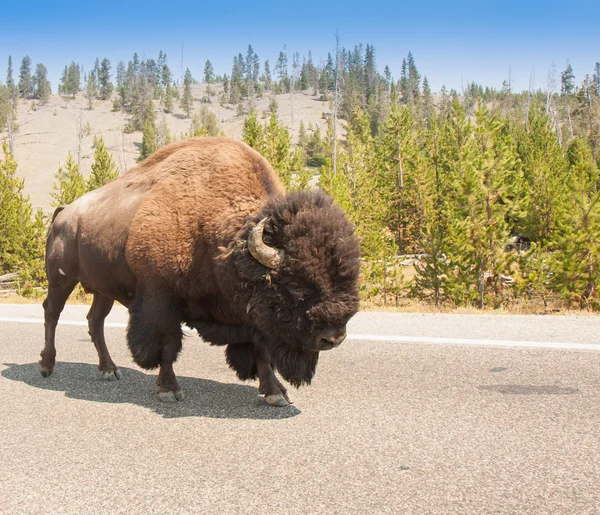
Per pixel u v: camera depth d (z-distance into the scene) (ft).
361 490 9.20
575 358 17.02
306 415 13.10
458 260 49.55
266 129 82.48
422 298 54.65
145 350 14.42
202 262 13.99
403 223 109.40
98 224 16.40
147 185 15.55
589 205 46.26
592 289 45.03
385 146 130.41
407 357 18.08
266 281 11.91
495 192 50.98
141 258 14.39
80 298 56.59
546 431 11.49
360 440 11.39
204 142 15.29
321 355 18.89
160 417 13.41
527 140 126.00
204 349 21.27
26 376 18.04
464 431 11.66
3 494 9.57
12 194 72.95
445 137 104.73
